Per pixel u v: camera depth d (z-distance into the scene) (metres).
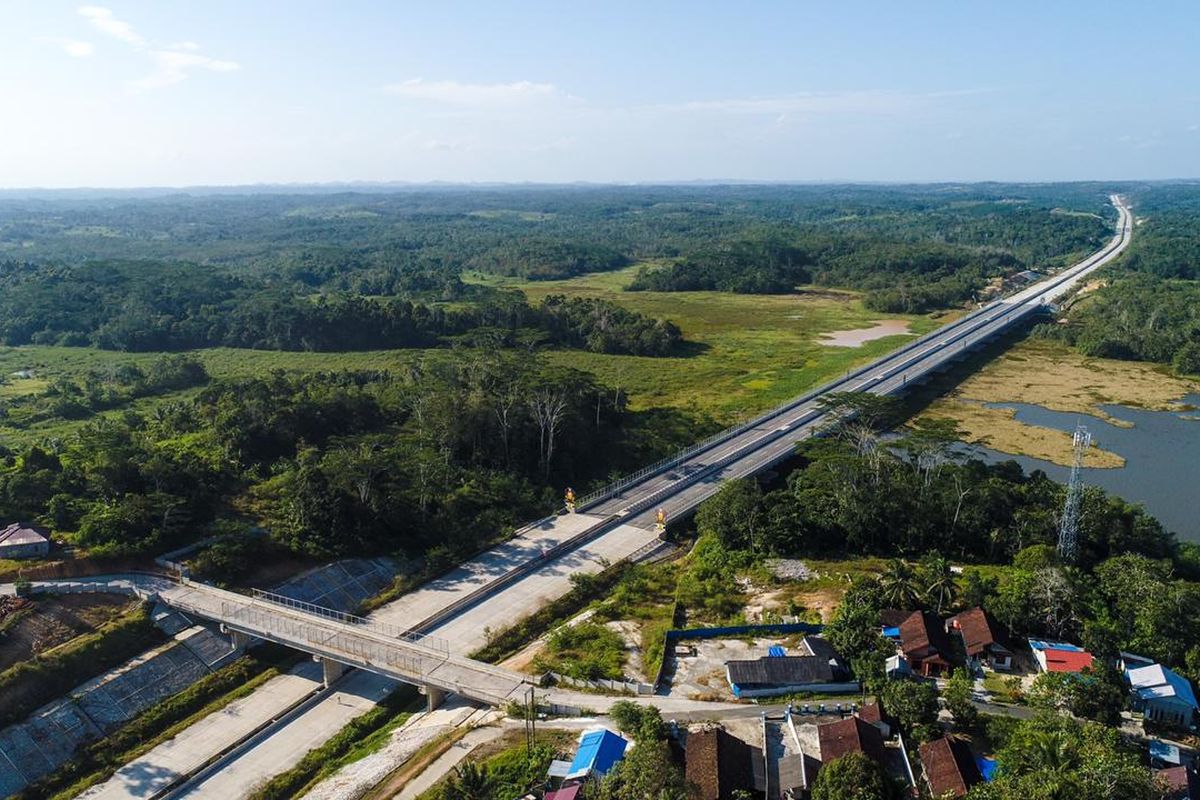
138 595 88.00
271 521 104.12
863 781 54.81
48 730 71.50
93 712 74.56
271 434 124.69
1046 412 177.12
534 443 134.12
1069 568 86.31
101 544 92.56
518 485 125.50
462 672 77.69
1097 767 52.28
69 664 77.19
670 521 114.94
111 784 69.00
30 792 67.00
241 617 85.06
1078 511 100.12
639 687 74.88
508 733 68.56
